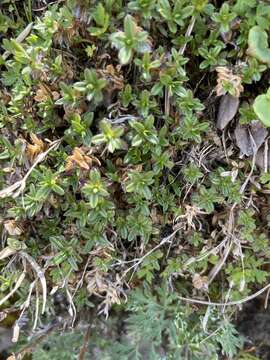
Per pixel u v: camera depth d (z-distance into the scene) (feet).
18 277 0.54
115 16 0.44
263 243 0.53
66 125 0.49
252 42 0.43
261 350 0.62
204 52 0.45
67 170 0.47
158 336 0.60
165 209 0.51
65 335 0.62
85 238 0.52
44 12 0.50
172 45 0.46
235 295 0.56
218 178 0.50
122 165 0.48
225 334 0.57
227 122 0.48
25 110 0.49
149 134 0.45
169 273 0.55
